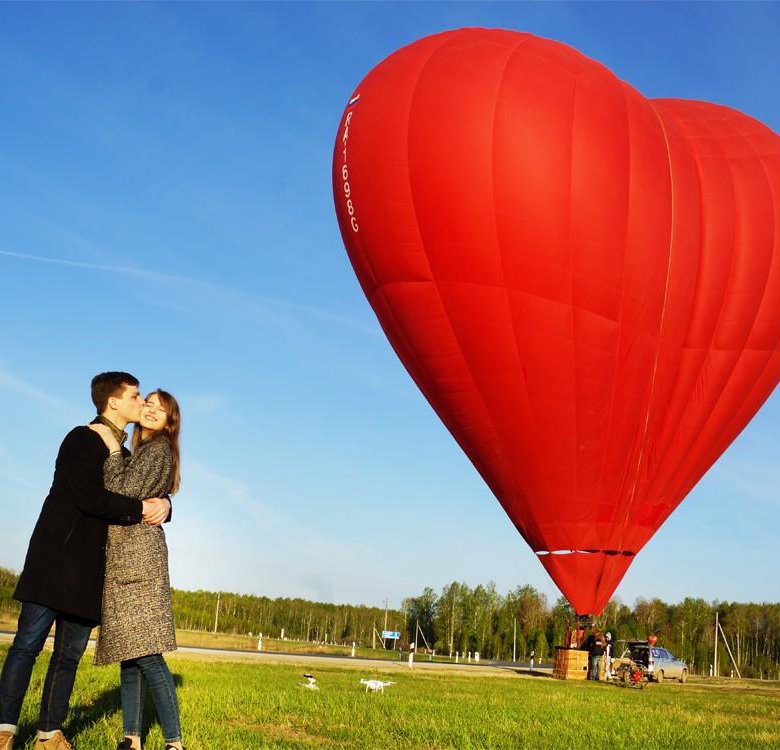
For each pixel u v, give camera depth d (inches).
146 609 223.6
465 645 3914.9
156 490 229.9
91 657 675.4
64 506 220.2
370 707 439.8
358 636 5354.3
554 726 405.4
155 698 226.7
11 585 2805.1
